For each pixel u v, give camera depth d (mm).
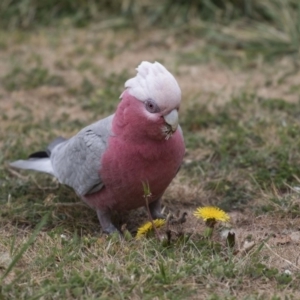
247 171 10641
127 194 8719
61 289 7410
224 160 10930
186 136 11766
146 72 8188
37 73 14609
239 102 13016
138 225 9516
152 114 8086
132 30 16719
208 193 10258
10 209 9570
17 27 17109
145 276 7641
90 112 13102
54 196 9945
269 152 11008
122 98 8406
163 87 7996
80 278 7559
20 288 7508
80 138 9062
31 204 9797
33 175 10719
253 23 16250
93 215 9727
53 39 16344
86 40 16406
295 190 10008
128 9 17188
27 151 11297
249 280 7719
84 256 8164
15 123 12492
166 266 7844
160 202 9594
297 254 8445
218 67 15008
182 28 16547
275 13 16141
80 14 17219
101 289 7465
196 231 9102
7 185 10344
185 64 15242
